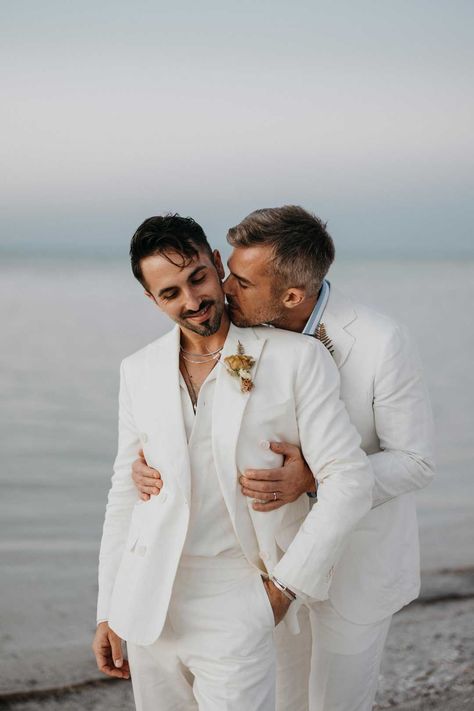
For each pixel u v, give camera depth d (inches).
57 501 314.8
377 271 2326.5
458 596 178.5
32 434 445.1
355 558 96.6
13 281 2034.9
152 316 1083.3
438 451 378.6
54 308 1208.2
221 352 86.4
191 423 85.7
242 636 82.7
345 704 99.6
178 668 87.7
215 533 85.2
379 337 94.4
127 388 91.1
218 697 81.9
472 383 571.8
